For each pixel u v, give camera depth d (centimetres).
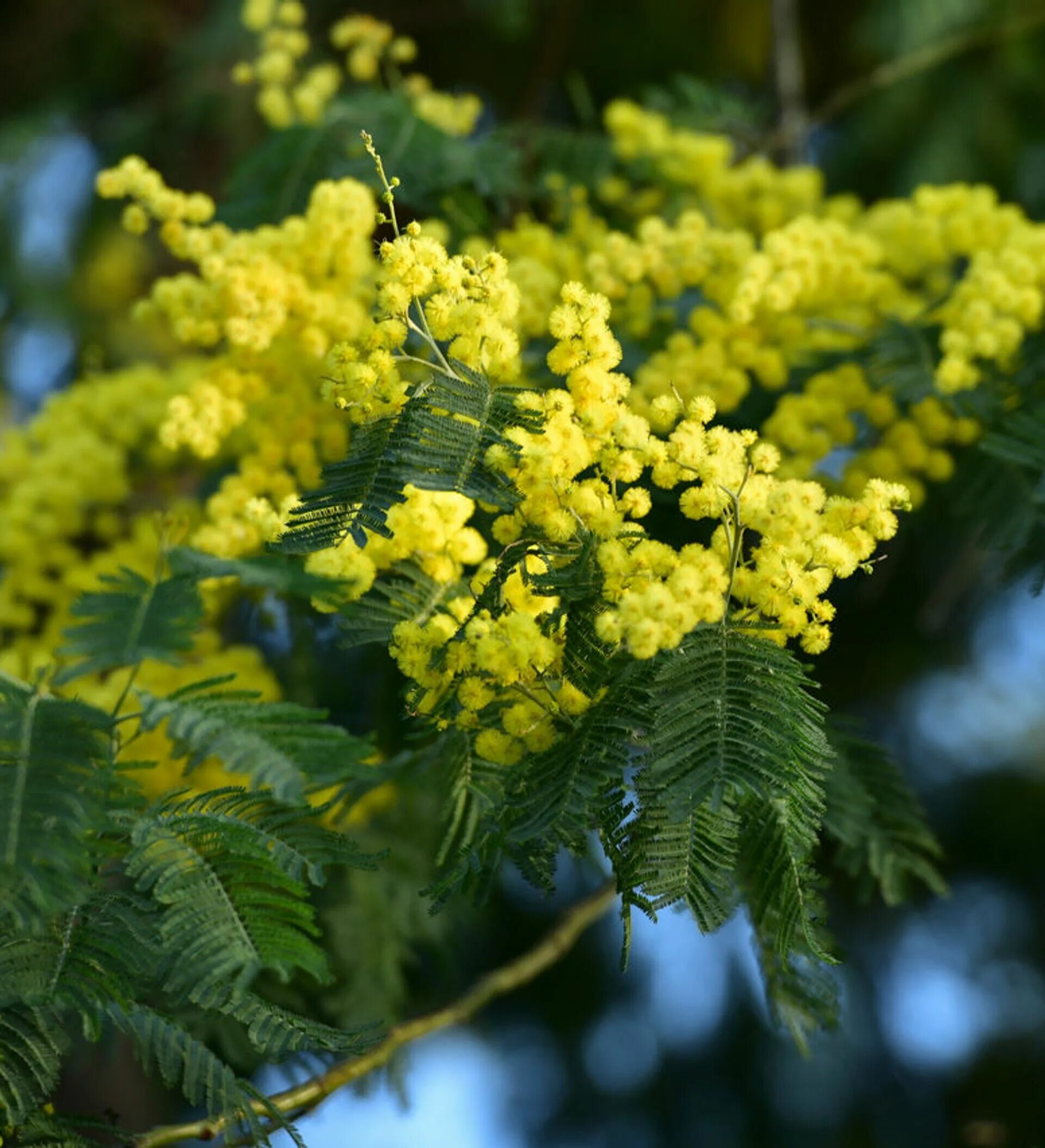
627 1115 991
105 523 604
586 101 666
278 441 491
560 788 296
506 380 341
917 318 546
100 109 1091
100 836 295
